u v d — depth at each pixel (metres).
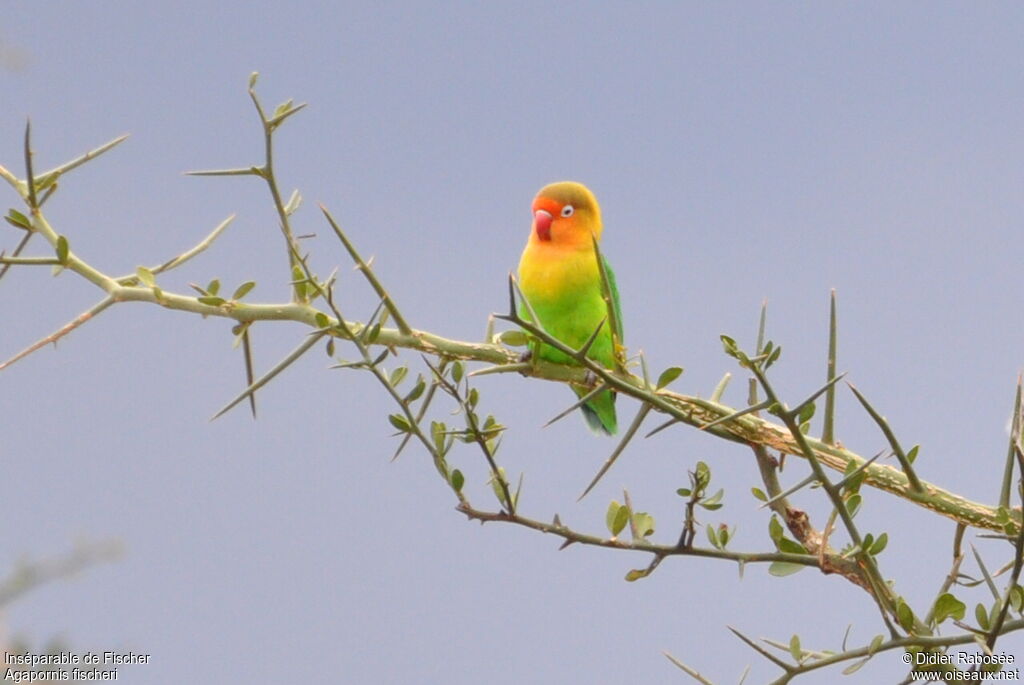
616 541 7.31
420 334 7.87
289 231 7.43
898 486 7.99
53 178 7.36
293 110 7.30
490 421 7.53
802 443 6.91
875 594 7.11
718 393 7.96
